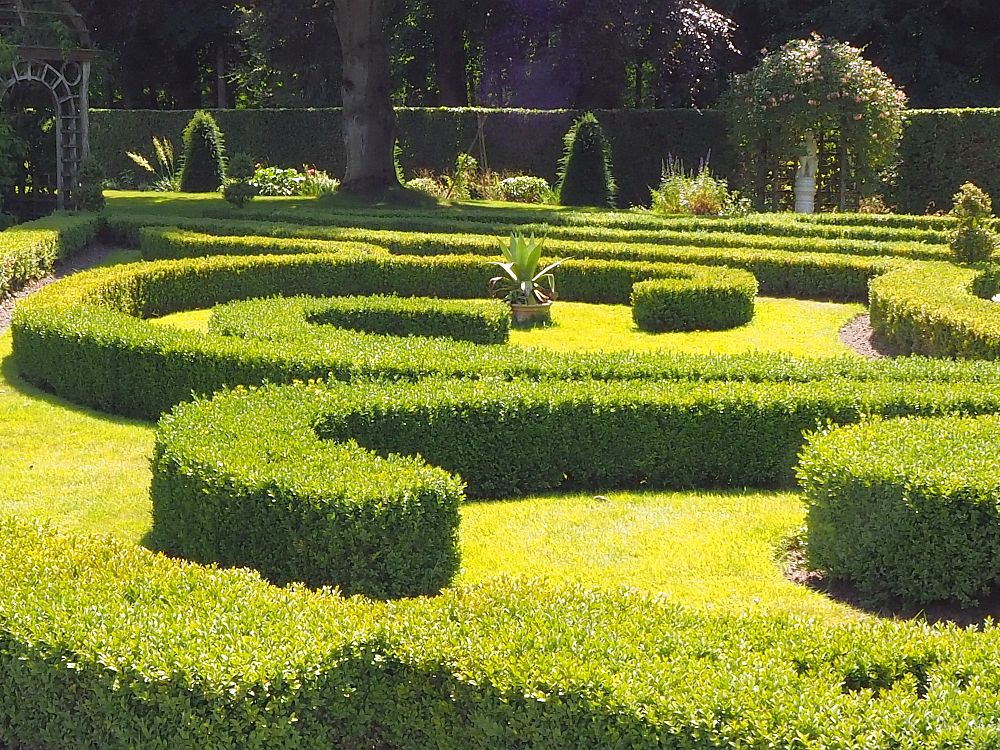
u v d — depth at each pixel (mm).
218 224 16500
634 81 32844
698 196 21031
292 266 13352
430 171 29047
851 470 5258
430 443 6637
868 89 20766
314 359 7668
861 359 7910
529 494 6762
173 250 14938
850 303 13656
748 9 30547
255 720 3576
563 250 14867
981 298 11812
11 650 3803
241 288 13078
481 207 23406
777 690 3354
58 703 3754
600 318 12531
